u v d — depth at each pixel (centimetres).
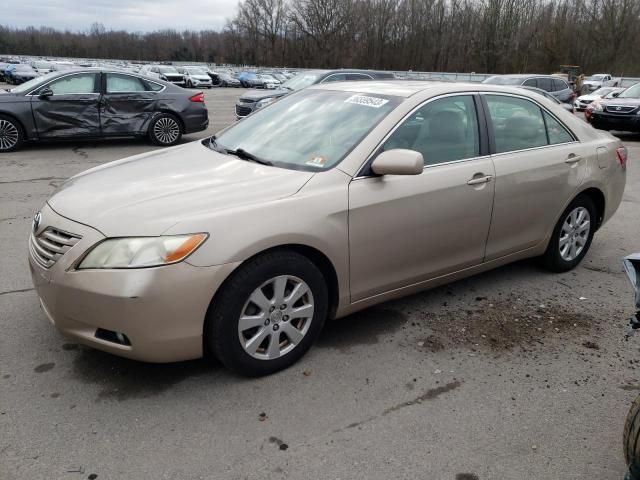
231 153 375
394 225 340
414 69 6681
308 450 256
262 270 292
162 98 1138
